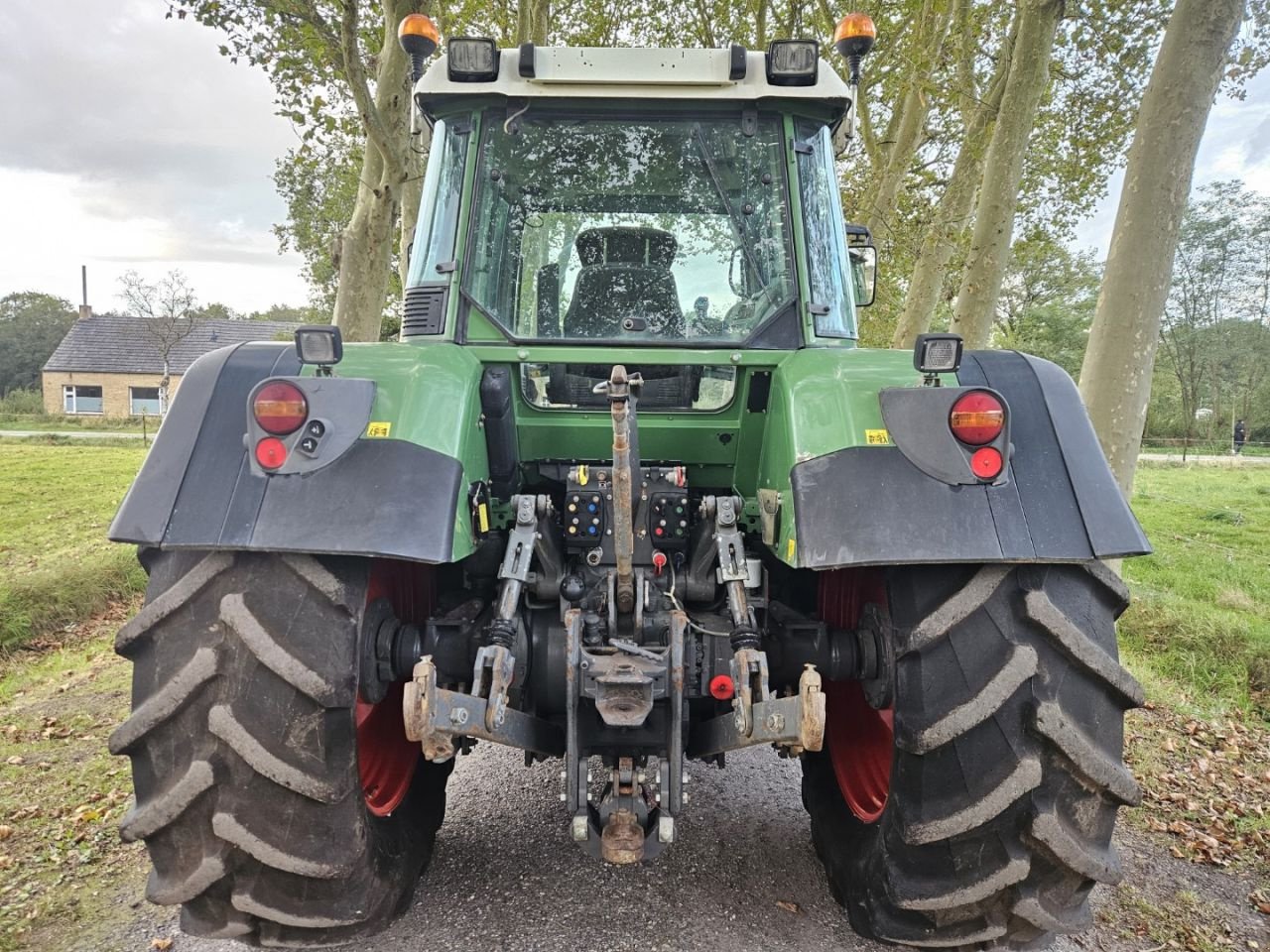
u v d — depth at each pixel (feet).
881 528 6.32
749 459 9.04
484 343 8.70
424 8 27.12
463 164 8.89
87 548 27.61
